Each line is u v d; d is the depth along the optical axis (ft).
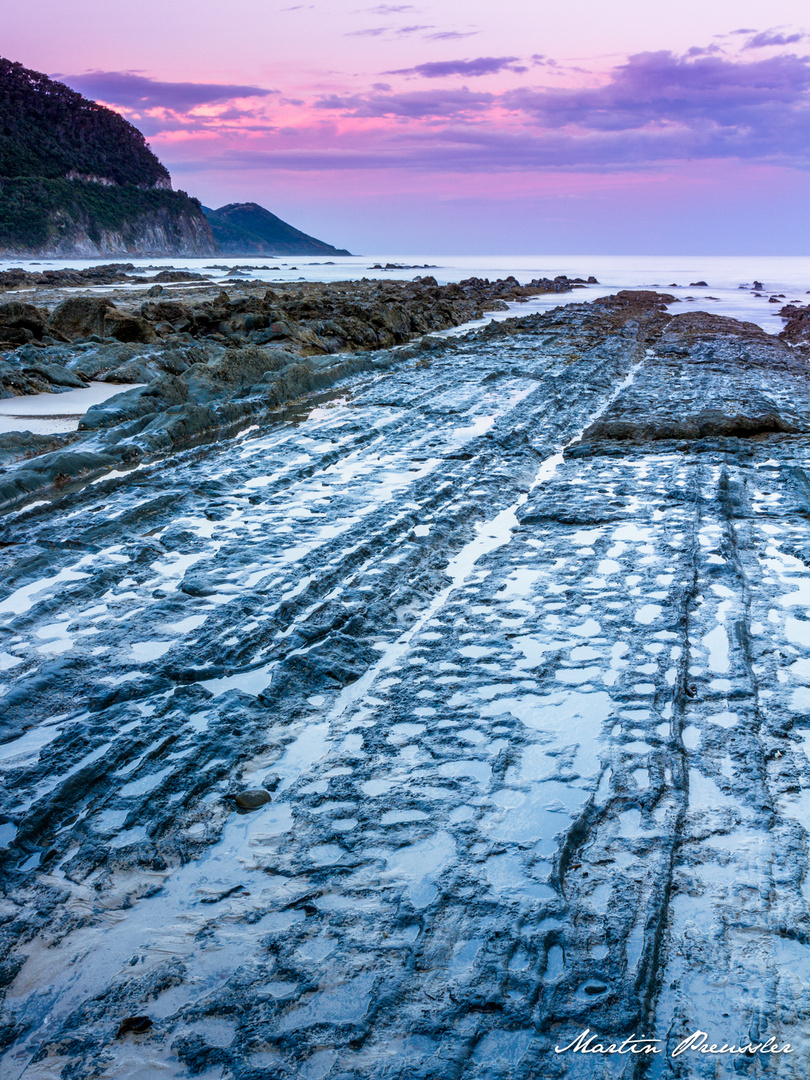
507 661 18.31
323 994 9.69
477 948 10.28
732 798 13.29
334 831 12.73
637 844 12.17
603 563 24.31
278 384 51.83
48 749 14.87
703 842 12.23
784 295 179.93
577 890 11.25
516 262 533.55
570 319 105.60
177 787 13.82
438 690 17.12
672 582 22.48
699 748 14.76
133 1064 8.86
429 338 81.46
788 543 25.64
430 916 10.85
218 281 211.20
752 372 63.36
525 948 10.23
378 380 60.03
